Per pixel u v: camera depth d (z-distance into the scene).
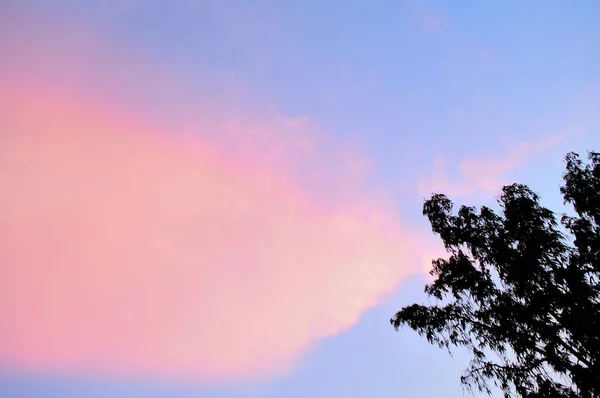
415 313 16.16
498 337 14.44
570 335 12.88
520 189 15.11
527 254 14.02
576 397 12.27
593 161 13.98
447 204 17.05
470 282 15.42
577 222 13.59
